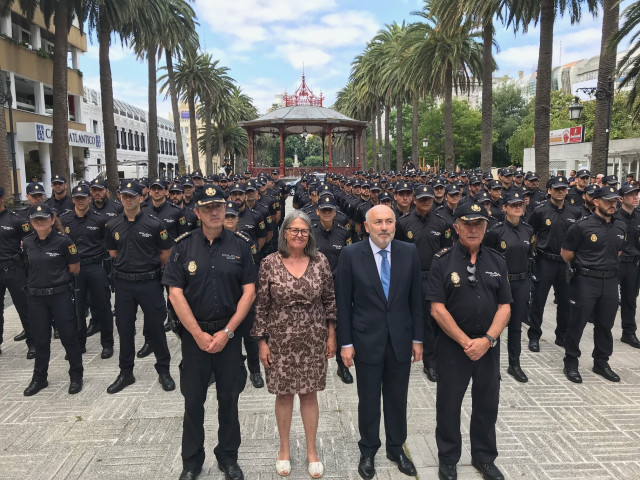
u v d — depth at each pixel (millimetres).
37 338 5004
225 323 3500
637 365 5586
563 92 50188
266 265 3494
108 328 6121
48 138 27156
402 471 3617
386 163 43688
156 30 26109
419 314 3596
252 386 5184
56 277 4953
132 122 54000
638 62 15023
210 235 3506
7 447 4000
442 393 3535
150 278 5090
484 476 3535
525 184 8469
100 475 3611
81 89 34156
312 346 3471
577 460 3723
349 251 3605
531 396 4832
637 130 35812
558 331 6281
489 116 20562
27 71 26500
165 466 3719
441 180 7266
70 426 4344
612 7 13008
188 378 3461
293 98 47969
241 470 3590
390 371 3557
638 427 4211
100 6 20797
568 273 5273
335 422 4367
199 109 53938
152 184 6836
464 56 25266
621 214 6098
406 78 30609
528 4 16891
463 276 3422
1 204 5965
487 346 3371
